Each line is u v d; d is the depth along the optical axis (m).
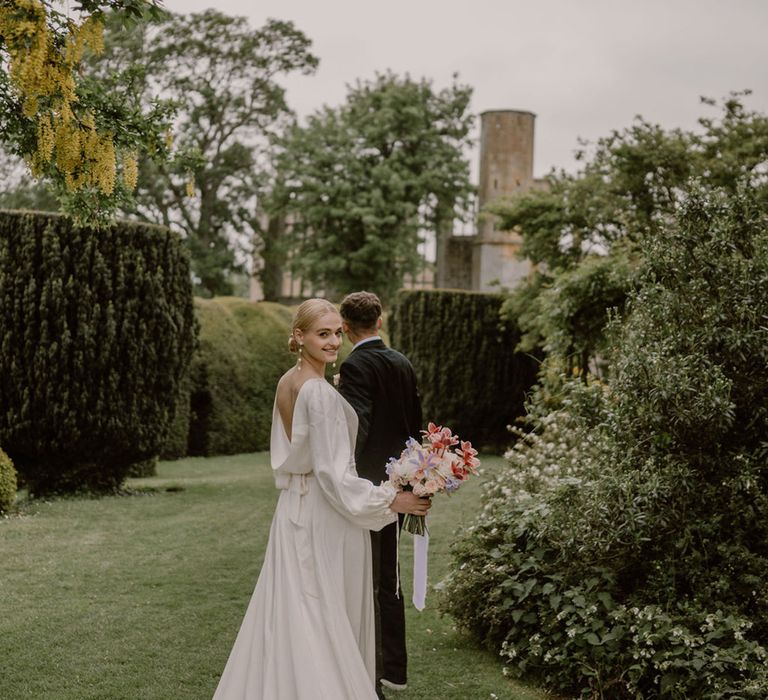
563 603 4.09
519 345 14.93
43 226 9.09
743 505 4.17
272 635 2.97
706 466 4.15
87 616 4.93
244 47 35.88
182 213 37.16
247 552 6.67
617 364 4.64
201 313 15.91
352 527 3.10
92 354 9.20
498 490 6.01
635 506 3.97
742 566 4.03
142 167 31.92
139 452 9.79
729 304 4.22
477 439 16.19
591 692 3.76
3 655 4.26
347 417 3.13
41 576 5.79
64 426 9.18
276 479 3.17
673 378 3.96
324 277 38.28
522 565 4.39
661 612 3.80
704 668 3.47
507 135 49.00
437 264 48.84
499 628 4.45
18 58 3.35
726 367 4.19
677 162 13.24
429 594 5.56
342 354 18.38
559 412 6.55
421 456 3.05
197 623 4.86
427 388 15.92
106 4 3.65
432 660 4.37
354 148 38.03
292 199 37.88
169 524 7.79
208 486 10.51
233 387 16.22
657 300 4.39
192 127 36.09
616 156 13.60
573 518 4.18
